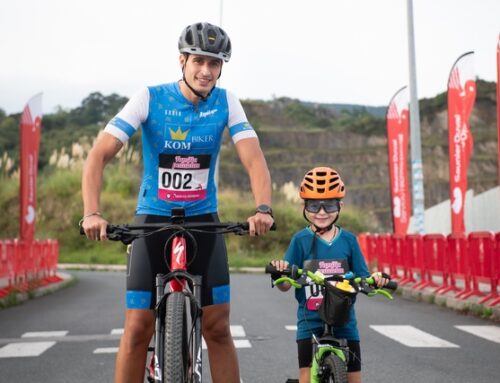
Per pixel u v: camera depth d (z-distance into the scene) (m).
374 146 87.56
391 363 9.41
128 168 54.50
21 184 22.80
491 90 95.94
